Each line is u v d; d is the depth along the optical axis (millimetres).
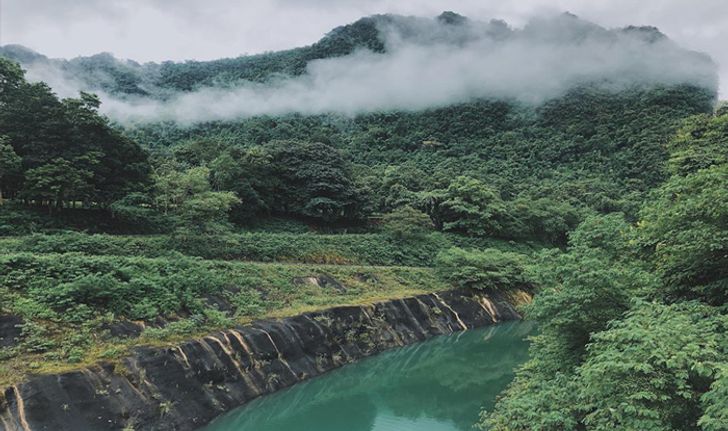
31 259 18859
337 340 24844
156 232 31578
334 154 47094
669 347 8664
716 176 12016
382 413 20172
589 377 9352
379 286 33094
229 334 20109
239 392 18641
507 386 21109
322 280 29938
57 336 16250
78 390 14328
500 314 36875
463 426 18734
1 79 29641
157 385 16188
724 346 8875
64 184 27062
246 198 39156
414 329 30297
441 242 45844
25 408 13047
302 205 43656
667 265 13047
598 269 13445
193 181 31422
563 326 14086
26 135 28062
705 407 8344
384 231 44344
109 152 30828
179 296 21156
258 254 31875
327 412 20188
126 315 18719
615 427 9000
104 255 23578
